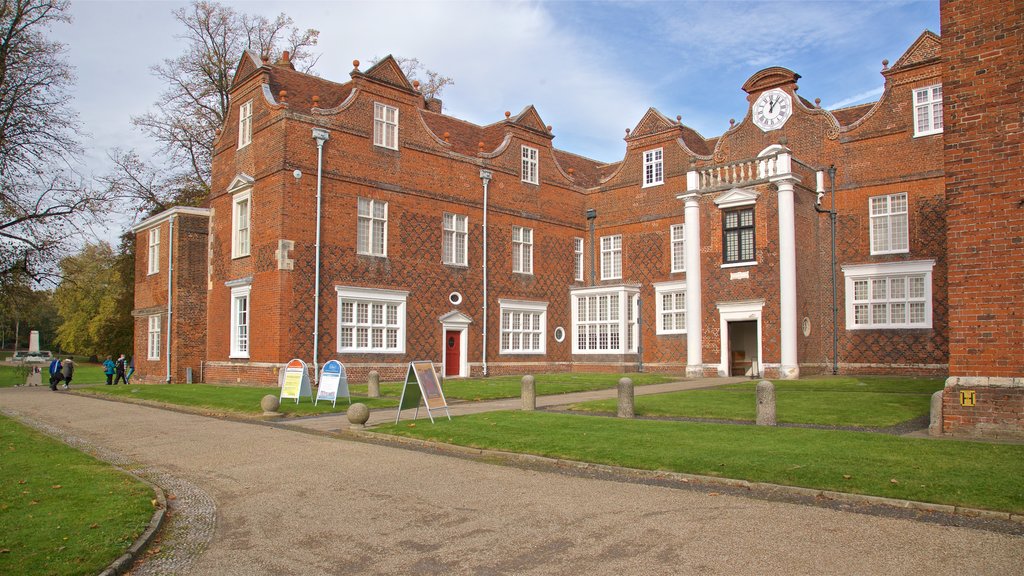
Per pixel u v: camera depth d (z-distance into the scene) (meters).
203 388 25.91
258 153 28.00
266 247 27.02
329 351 27.34
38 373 38.19
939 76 27.09
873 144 28.64
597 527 7.85
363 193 28.80
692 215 30.84
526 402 17.89
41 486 9.95
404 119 30.56
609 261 37.28
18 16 33.28
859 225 28.84
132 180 42.44
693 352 30.42
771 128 31.27
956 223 12.69
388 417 17.64
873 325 28.30
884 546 6.97
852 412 15.86
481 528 7.96
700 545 7.12
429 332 30.84
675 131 34.53
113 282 69.75
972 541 7.09
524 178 35.72
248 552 7.38
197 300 32.47
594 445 12.27
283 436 15.05
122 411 20.59
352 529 8.08
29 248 34.03
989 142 12.43
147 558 7.25
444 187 31.92
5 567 6.55
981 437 12.10
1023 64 12.20
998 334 12.20
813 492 8.99
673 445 11.99
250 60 29.52
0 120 33.09
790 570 6.35
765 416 14.40
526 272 35.47
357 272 28.41
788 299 27.52
